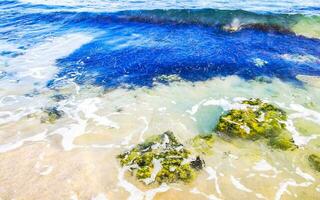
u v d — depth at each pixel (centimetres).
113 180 531
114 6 1677
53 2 1855
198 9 1395
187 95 827
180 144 618
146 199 494
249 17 1332
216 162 578
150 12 1458
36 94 843
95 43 1217
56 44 1226
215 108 758
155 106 774
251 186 524
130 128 682
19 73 973
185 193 505
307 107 761
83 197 494
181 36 1257
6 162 572
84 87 881
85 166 564
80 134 663
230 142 632
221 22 1339
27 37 1313
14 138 647
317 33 1215
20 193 498
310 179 539
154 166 557
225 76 930
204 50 1113
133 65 1015
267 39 1197
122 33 1316
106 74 960
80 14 1543
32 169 555
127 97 823
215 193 507
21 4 1838
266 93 834
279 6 1576
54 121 712
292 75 928
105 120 716
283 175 549
